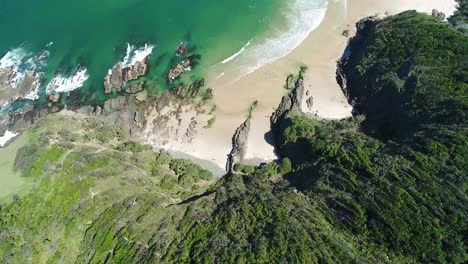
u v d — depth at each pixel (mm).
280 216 92188
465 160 86938
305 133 109375
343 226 92438
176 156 115875
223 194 104500
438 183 86688
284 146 112750
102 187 100062
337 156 100625
